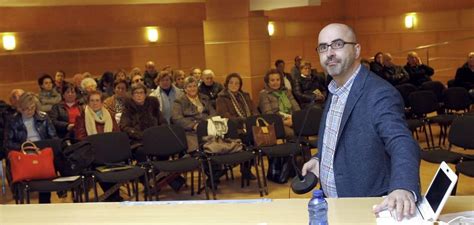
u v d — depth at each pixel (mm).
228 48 9070
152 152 5602
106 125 5863
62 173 5125
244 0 8797
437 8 11898
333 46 2387
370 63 9805
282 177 6094
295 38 12797
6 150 5523
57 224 2371
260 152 5711
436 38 12000
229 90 6668
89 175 5074
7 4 9438
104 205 2627
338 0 13391
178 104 6184
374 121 2307
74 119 6496
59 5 10156
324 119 2594
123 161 5480
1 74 9672
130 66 11164
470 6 11359
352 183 2418
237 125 6160
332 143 2496
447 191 2049
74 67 10469
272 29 12414
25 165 4859
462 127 5109
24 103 5555
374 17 13055
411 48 12430
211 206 2514
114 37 10922
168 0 11109
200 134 5836
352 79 2428
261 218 2303
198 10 11883
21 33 9852
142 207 2555
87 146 5094
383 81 2387
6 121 5598
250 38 8805
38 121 5621
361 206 2312
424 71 10016
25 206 2666
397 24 12641
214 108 7066
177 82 8188
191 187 5855
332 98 2551
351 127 2391
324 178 2561
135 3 10938
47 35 10141
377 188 2387
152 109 6137
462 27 11539
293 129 6180
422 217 2088
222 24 9102
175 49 11680
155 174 5434
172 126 5742
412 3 12305
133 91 6070
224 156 5547
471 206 2287
